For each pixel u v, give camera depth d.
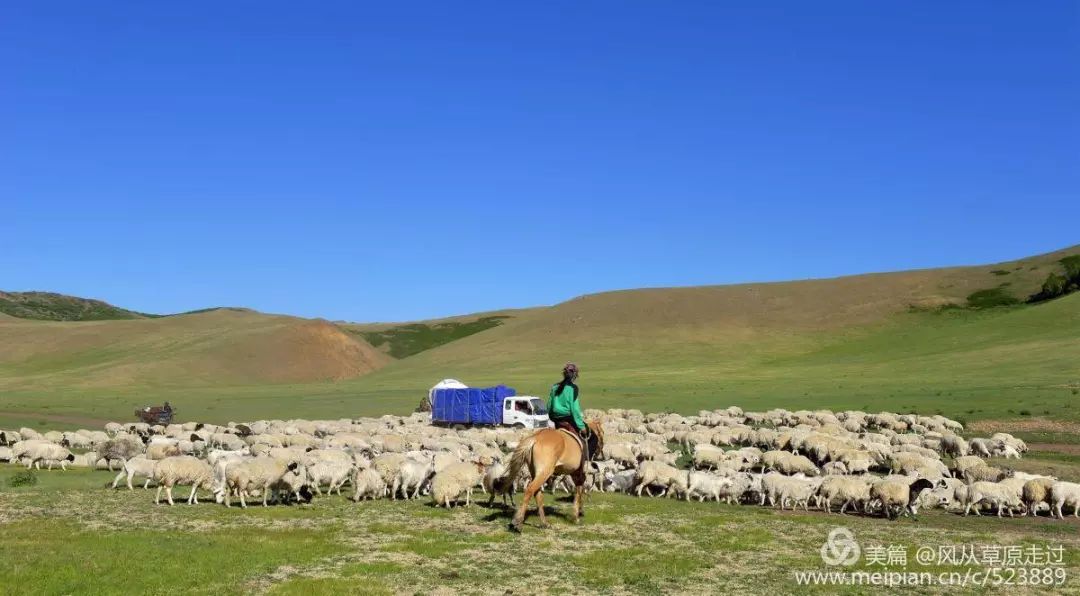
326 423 44.81
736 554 14.12
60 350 129.75
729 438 37.06
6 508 17.19
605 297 152.12
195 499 18.72
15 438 37.16
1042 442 36.75
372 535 14.87
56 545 13.12
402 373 116.25
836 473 25.81
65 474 25.95
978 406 49.66
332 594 10.84
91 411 62.97
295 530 15.16
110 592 10.67
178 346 127.06
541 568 12.70
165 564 12.10
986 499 20.08
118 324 151.50
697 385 77.94
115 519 16.05
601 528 15.99
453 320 199.25
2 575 11.10
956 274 139.50
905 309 124.75
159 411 50.19
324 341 135.00
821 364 92.12
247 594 10.86
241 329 139.50
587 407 61.59
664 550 14.23
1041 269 132.38
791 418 45.50
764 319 129.88
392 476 20.48
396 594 11.08
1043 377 62.03
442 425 53.50
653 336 124.88
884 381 70.38
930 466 24.73
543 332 135.12
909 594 12.02
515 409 50.38
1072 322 90.25
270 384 108.50
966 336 94.62
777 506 20.97
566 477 22.39
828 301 135.12
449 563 12.86
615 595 11.41
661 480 22.06
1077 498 19.59
